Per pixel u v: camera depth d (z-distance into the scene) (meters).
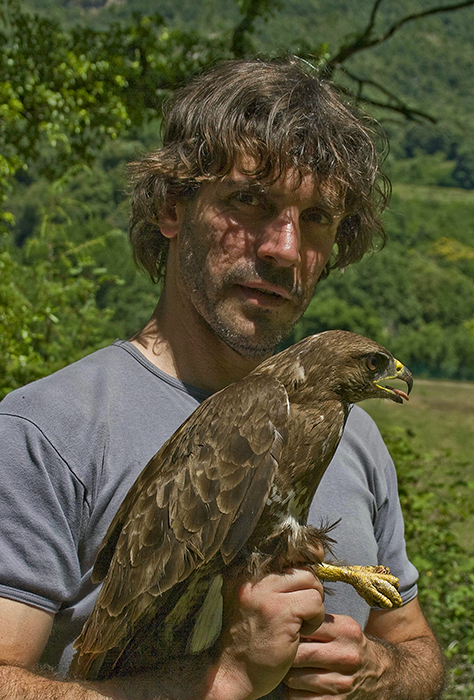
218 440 0.92
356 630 0.94
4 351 2.16
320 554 0.94
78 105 2.73
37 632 0.88
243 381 0.95
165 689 0.89
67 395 0.93
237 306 0.98
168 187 1.02
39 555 0.89
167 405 0.97
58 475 0.90
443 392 10.95
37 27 2.81
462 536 2.47
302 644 0.93
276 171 0.97
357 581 0.94
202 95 1.01
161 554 0.91
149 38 2.85
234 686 0.89
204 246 0.99
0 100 2.55
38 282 2.39
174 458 0.93
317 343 0.97
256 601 0.89
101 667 0.91
